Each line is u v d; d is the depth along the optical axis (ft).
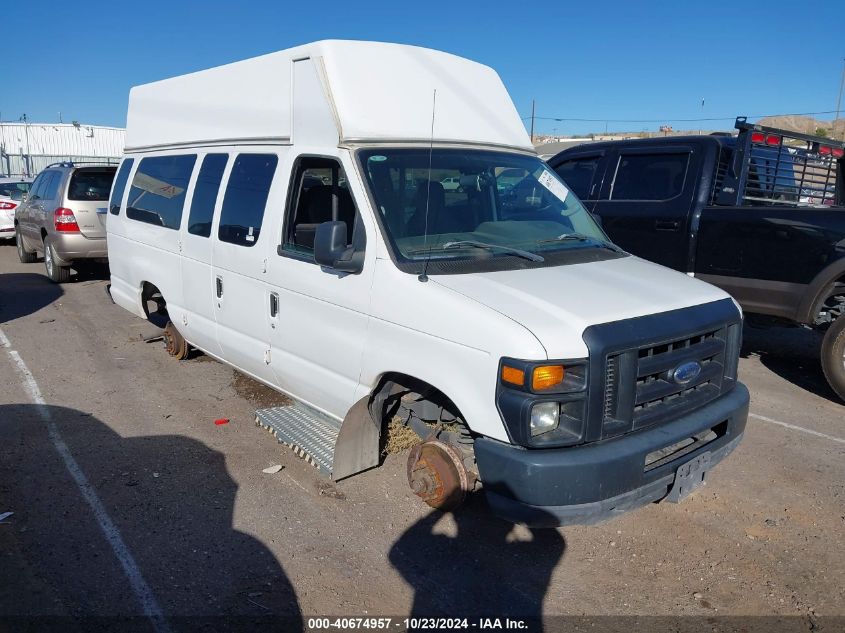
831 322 20.44
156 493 14.73
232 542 12.96
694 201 22.70
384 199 13.29
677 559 12.71
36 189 41.16
